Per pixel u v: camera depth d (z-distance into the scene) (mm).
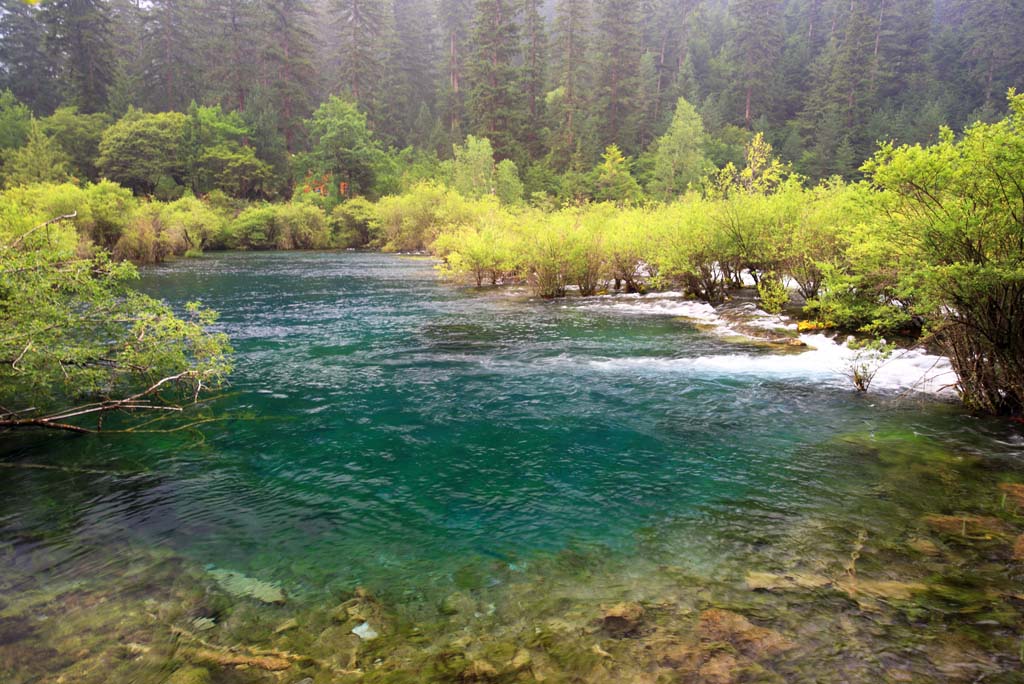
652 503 4828
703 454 5898
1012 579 3578
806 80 94375
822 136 74312
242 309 16188
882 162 6598
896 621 3193
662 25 105438
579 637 3129
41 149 52125
